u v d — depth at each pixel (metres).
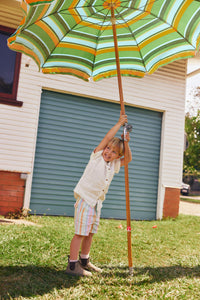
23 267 3.00
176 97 8.73
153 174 8.41
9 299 2.26
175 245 4.82
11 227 4.84
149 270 3.35
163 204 8.30
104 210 7.71
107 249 4.19
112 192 7.86
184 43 3.47
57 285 2.64
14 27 6.78
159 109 8.48
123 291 2.65
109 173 3.01
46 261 3.25
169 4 3.08
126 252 4.13
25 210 6.58
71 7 3.01
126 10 3.25
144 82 8.31
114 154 3.02
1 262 3.09
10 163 6.56
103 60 3.77
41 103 7.17
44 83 7.07
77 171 7.45
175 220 8.20
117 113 8.09
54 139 7.26
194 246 4.84
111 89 7.86
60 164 7.27
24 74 6.87
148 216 8.23
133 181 8.14
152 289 2.77
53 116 7.29
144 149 8.36
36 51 3.26
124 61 3.81
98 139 7.77
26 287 2.51
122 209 7.93
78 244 2.96
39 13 2.71
